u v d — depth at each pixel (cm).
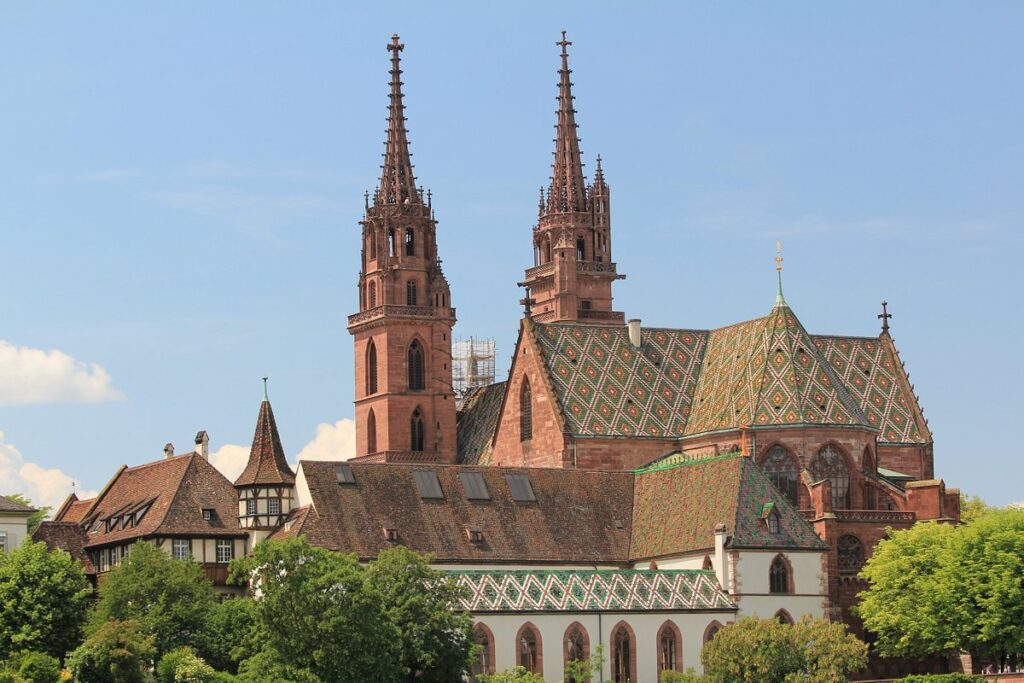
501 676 18375
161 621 18075
